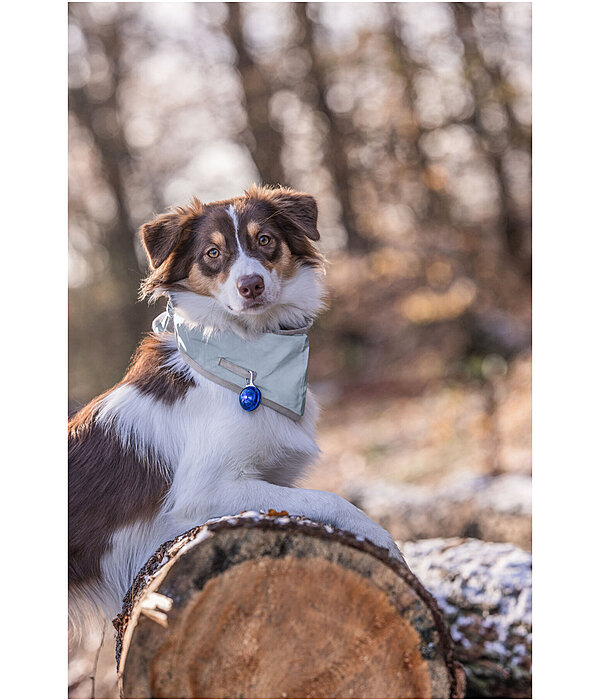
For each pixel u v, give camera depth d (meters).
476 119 12.13
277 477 3.62
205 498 3.25
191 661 2.39
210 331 3.57
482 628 3.88
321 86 14.12
